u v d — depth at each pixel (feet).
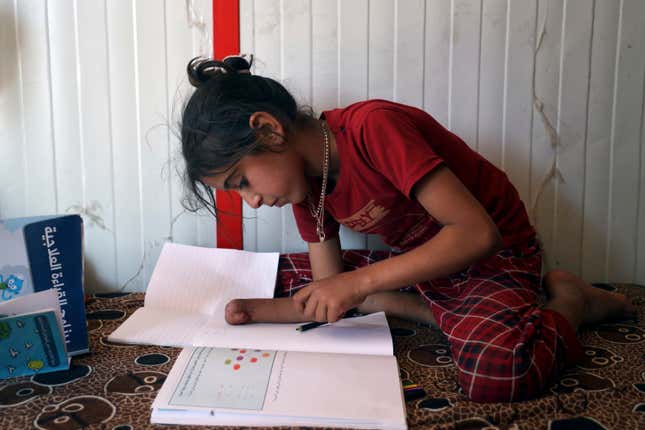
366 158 2.98
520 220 3.52
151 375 2.81
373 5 4.20
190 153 2.88
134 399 2.55
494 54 4.27
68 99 4.23
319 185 3.33
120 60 4.21
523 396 2.58
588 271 4.55
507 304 2.96
